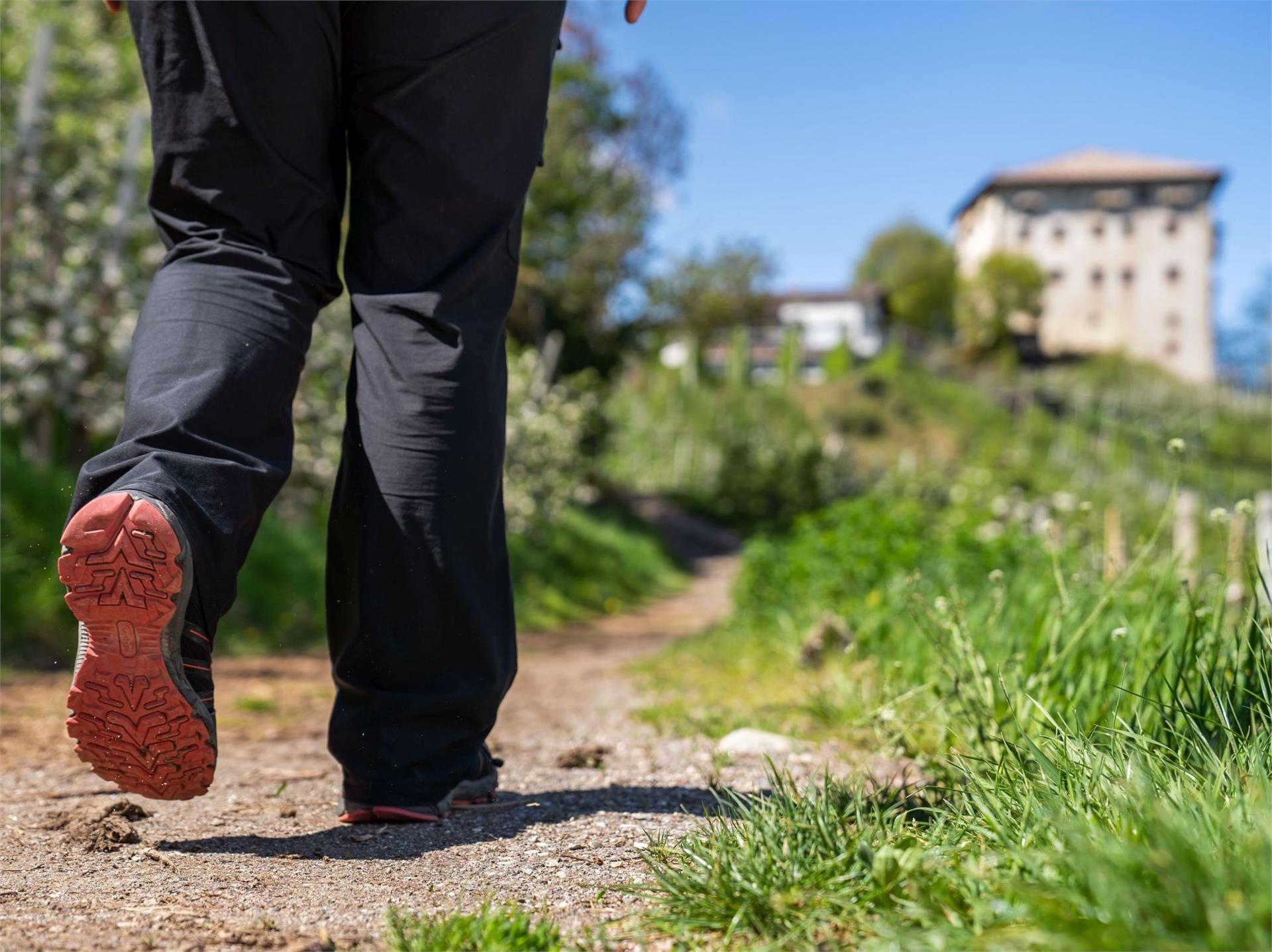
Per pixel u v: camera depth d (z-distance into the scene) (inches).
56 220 287.9
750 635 265.4
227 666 208.2
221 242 65.4
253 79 64.6
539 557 520.4
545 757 104.8
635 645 338.6
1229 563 85.5
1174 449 99.7
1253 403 1882.4
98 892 55.0
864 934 43.3
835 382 2079.2
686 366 1974.7
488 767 76.0
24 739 114.7
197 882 57.2
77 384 276.4
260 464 61.4
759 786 81.9
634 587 638.5
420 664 68.7
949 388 2103.8
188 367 61.4
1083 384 2171.5
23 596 199.8
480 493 68.5
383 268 69.6
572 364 975.6
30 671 181.0
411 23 66.9
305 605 279.1
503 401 71.1
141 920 49.9
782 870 49.3
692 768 93.2
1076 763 56.7
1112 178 2800.2
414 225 68.9
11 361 259.4
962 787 61.6
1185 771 53.0
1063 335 2792.8
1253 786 47.7
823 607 228.7
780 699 140.6
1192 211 2783.0
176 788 61.8
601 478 979.9
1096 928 36.0
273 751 113.3
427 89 67.8
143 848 65.4
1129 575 94.3
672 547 968.3
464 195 68.9
